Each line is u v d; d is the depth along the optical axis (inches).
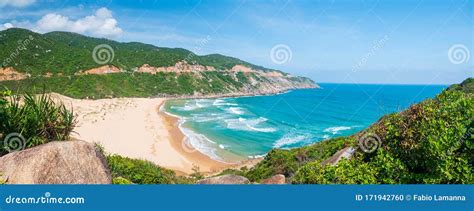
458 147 234.2
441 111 244.1
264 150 1747.0
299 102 3937.0
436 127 237.8
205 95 4375.0
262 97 4527.6
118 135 1807.3
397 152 256.2
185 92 4205.2
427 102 264.5
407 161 251.4
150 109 2933.1
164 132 2004.2
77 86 2984.7
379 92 4822.8
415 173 247.9
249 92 4889.3
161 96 3902.6
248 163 1450.5
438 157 232.7
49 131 319.0
